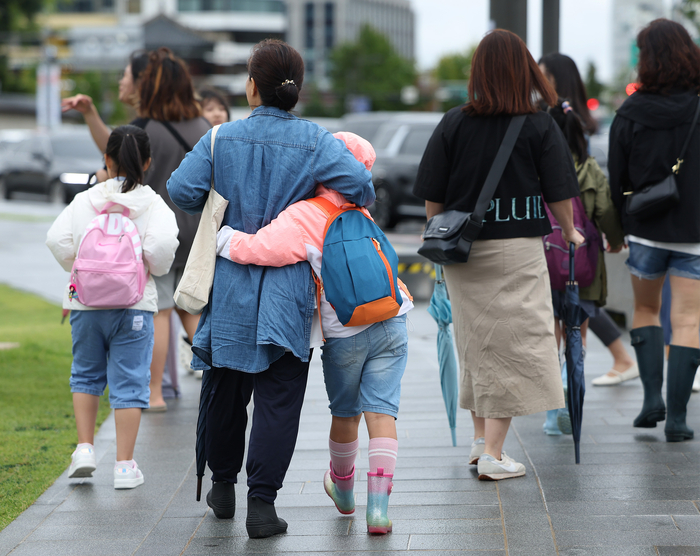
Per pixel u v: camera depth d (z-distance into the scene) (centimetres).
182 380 1694
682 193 1196
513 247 1052
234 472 962
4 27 16062
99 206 1081
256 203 886
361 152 922
